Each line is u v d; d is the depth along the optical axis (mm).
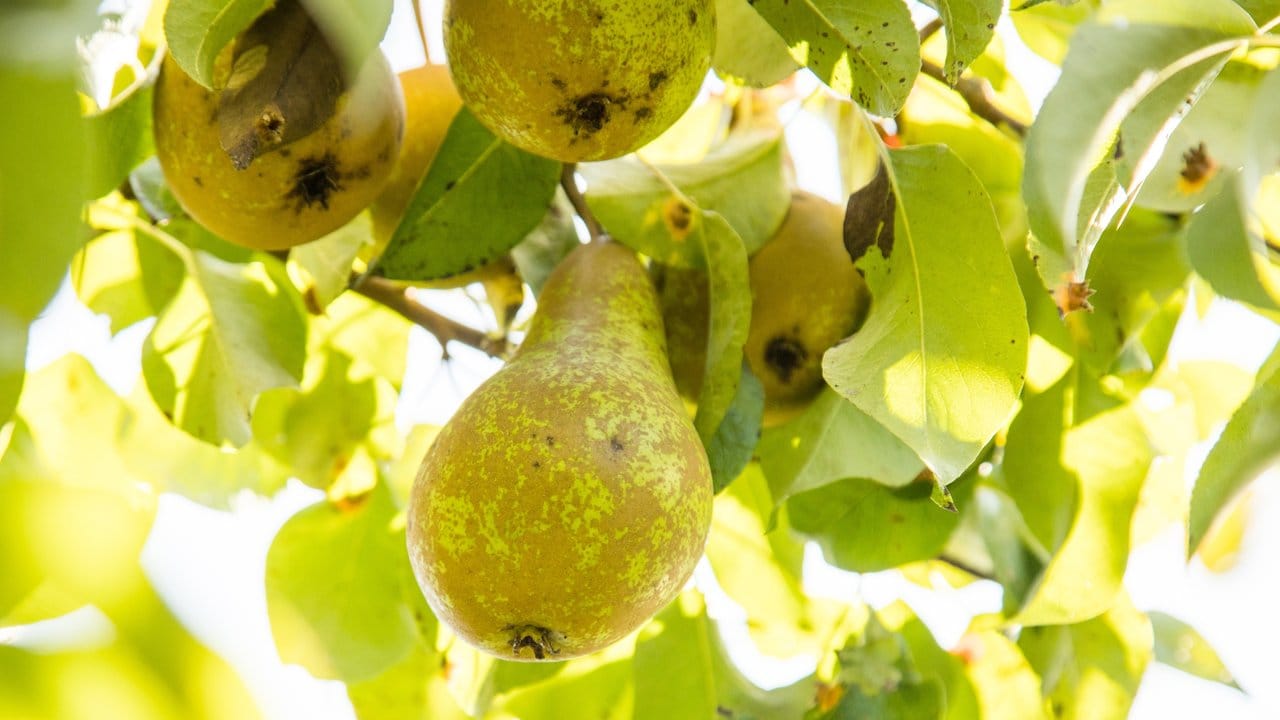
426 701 933
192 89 790
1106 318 876
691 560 763
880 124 900
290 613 927
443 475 755
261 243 822
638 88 763
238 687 414
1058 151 776
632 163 851
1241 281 794
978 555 916
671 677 924
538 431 752
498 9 753
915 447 779
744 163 869
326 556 932
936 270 795
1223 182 804
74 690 405
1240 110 803
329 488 935
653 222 838
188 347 894
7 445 858
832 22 785
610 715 927
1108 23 783
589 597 747
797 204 875
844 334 861
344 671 925
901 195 805
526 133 774
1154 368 910
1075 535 884
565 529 743
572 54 753
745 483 926
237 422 889
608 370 776
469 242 842
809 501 913
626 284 825
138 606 420
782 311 859
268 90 752
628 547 747
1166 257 870
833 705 913
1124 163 783
